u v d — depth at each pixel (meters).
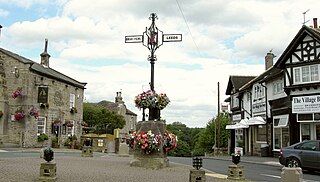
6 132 27.62
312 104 23.73
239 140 37.91
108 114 50.41
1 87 27.62
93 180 9.99
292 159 16.69
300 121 24.39
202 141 53.50
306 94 24.33
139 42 14.60
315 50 24.08
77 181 9.74
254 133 33.28
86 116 49.22
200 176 9.12
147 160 13.92
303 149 16.56
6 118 27.69
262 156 29.23
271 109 29.23
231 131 39.88
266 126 30.00
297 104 24.53
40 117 29.52
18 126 27.56
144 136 13.68
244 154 34.94
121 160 18.00
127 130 64.12
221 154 38.69
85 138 35.09
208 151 52.03
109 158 19.86
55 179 9.51
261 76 32.53
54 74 33.06
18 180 9.51
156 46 14.58
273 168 18.62
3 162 14.29
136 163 14.06
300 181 8.97
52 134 31.19
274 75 27.83
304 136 24.41
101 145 34.84
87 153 20.92
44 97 28.53
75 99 36.00
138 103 14.46
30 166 12.99
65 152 26.33
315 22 28.84
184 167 14.76
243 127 32.06
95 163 15.59
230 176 11.62
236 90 38.41
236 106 39.22
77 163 15.39
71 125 33.41
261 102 31.45
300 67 24.73
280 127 26.94
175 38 14.38
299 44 25.08
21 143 27.23
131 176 11.09
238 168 11.55
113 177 10.72
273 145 28.62
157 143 13.68
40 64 35.62
